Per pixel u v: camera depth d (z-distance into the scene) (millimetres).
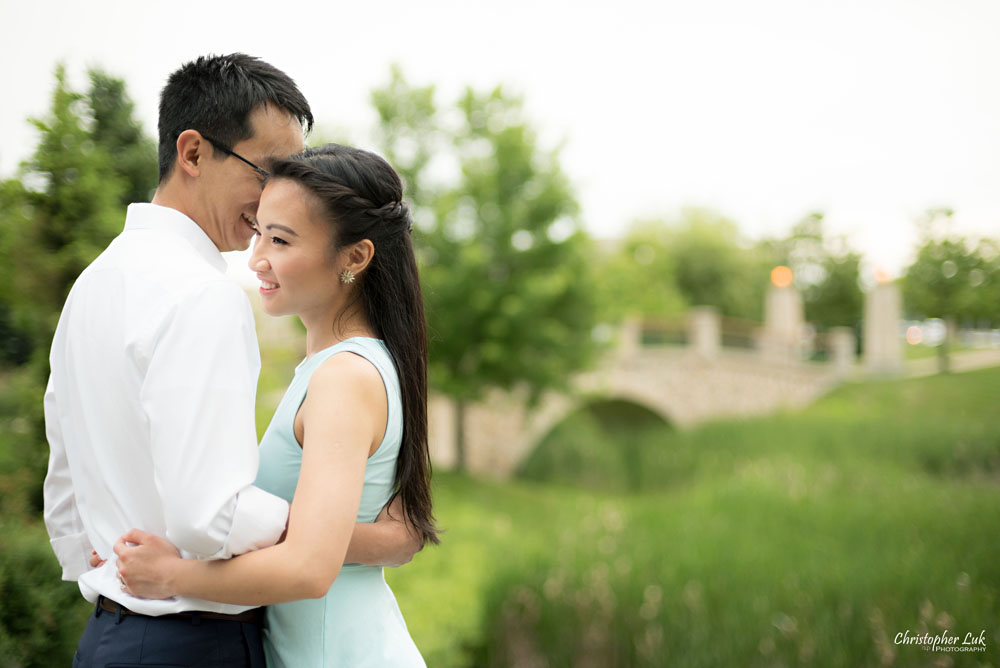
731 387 18656
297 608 1187
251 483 998
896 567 6238
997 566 5871
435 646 5645
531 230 13836
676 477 14617
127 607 1057
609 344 15078
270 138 1243
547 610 6637
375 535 1186
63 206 3582
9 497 3023
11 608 2344
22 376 3619
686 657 5840
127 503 1078
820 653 5238
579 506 12375
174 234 1196
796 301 24391
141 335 1019
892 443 12430
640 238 30688
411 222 1295
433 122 13703
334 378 1075
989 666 4508
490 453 16219
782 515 9102
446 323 12750
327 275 1167
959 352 15891
